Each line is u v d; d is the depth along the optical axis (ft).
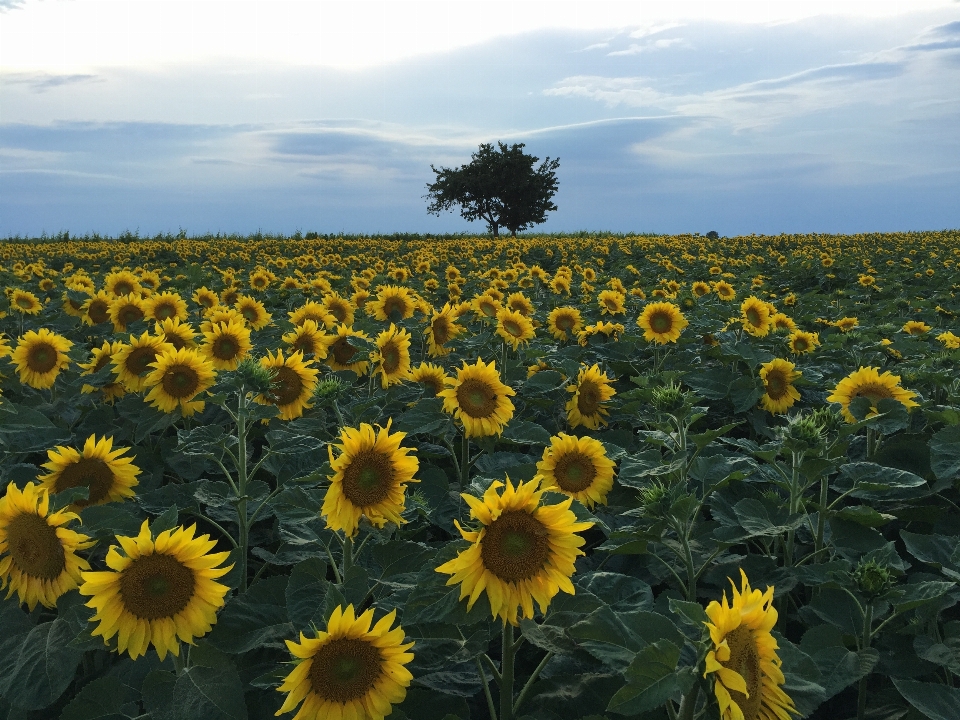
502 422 17.97
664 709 10.16
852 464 14.84
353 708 8.79
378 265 85.15
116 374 21.20
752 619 7.91
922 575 13.69
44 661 10.57
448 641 10.93
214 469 18.88
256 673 11.19
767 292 59.31
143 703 10.46
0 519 11.27
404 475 11.85
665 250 129.80
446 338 30.60
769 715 8.23
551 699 10.58
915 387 25.44
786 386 24.09
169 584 9.62
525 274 66.90
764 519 13.03
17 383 25.66
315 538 13.33
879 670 12.12
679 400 15.05
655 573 14.53
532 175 325.62
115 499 14.17
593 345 32.01
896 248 127.44
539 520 9.22
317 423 18.78
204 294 40.78
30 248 122.93
